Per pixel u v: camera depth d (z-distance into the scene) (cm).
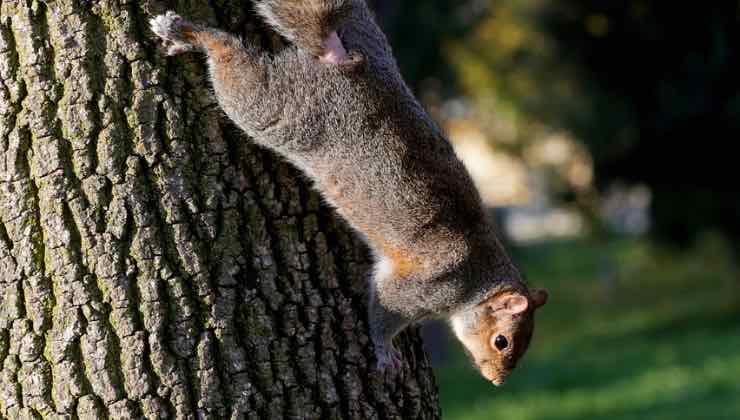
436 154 690
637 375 1880
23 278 548
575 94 2953
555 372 2039
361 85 639
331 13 629
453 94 3466
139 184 552
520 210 5350
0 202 549
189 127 568
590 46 2656
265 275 580
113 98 551
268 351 574
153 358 548
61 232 545
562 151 3362
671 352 2127
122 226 548
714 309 3056
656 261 3562
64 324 545
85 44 548
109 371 545
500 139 3834
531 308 780
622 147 2738
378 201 652
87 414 545
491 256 748
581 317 3609
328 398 592
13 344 550
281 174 599
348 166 632
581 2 2600
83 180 547
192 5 580
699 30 2533
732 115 2550
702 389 1650
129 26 555
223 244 568
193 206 562
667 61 2595
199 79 575
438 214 688
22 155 548
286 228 595
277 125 603
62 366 545
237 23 598
